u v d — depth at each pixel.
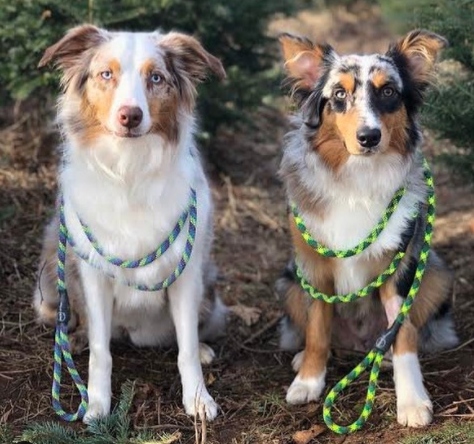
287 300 1.48
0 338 1.53
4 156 2.17
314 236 1.35
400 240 1.33
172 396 1.38
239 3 2.08
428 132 1.96
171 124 1.25
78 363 1.47
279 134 2.50
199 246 1.34
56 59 1.27
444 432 1.24
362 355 1.52
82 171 1.27
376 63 1.29
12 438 1.22
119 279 1.32
